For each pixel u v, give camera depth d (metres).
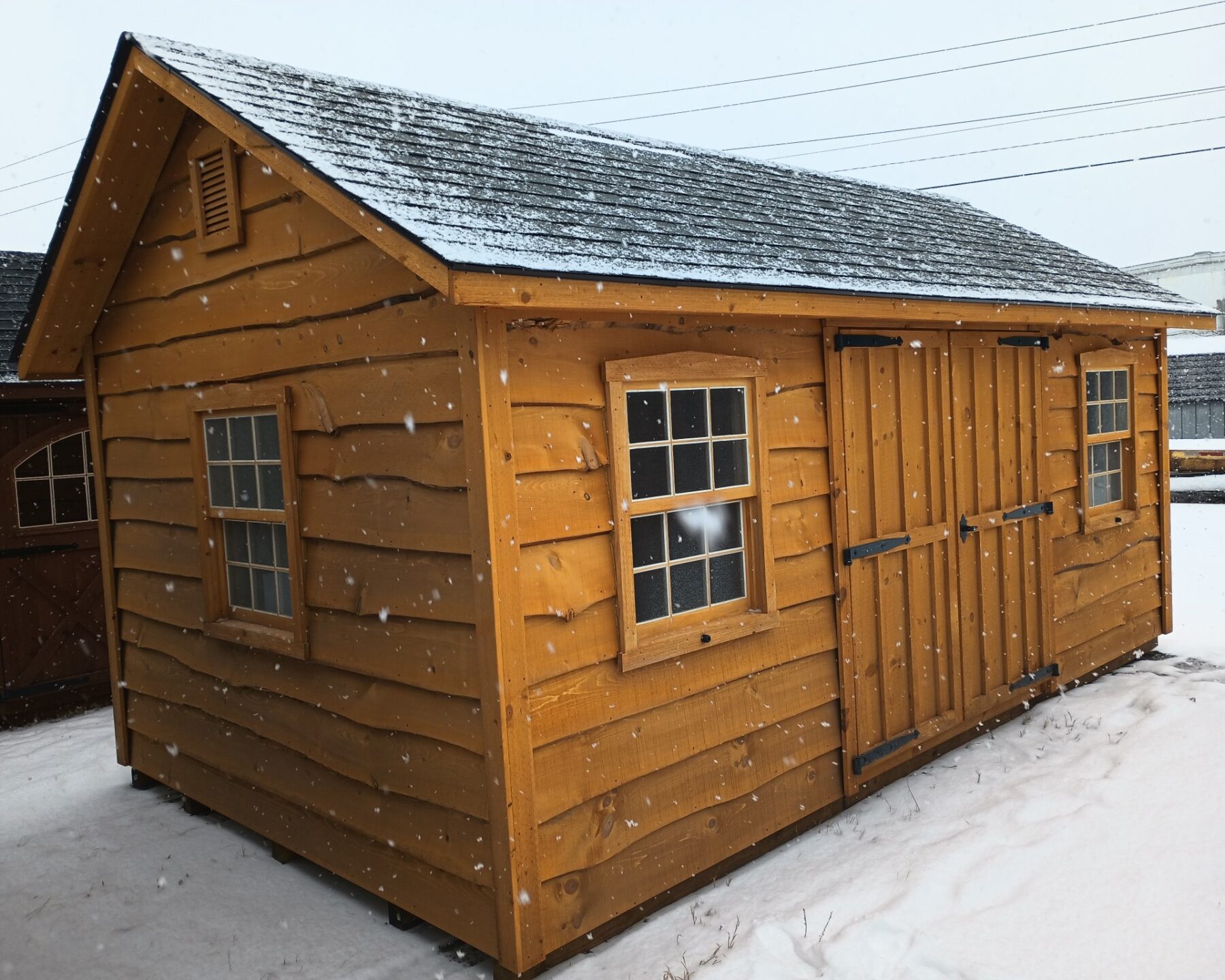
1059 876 4.28
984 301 5.63
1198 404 25.56
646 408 4.35
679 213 5.11
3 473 7.80
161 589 5.82
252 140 4.13
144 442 5.83
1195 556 13.06
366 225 3.59
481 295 3.30
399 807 4.24
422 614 3.99
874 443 5.51
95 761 6.93
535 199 4.41
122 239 5.57
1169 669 7.64
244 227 4.80
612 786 4.09
